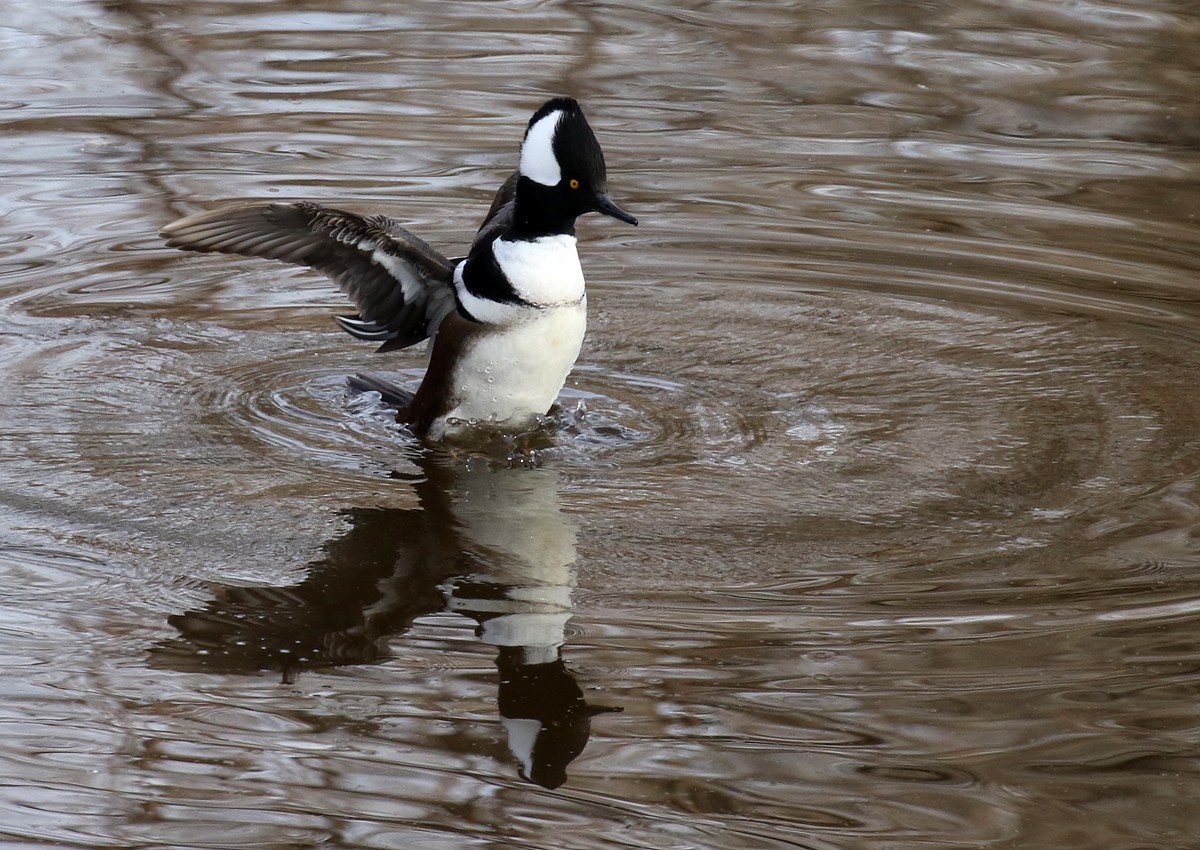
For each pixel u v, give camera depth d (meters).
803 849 6.62
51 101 18.12
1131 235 15.41
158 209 15.47
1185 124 18.16
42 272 14.06
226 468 10.50
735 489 10.29
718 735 7.40
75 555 9.16
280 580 8.93
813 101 18.83
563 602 8.68
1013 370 12.53
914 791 7.02
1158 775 7.11
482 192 16.11
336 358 12.76
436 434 11.18
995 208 16.08
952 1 22.39
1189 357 12.73
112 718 7.52
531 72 19.48
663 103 18.62
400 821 6.82
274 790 7.01
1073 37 20.94
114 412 11.41
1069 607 8.59
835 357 12.84
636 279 14.52
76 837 6.68
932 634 8.30
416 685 7.85
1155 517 9.80
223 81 19.00
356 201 15.70
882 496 10.16
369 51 20.22
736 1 22.44
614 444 11.09
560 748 7.30
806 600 8.70
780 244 15.25
